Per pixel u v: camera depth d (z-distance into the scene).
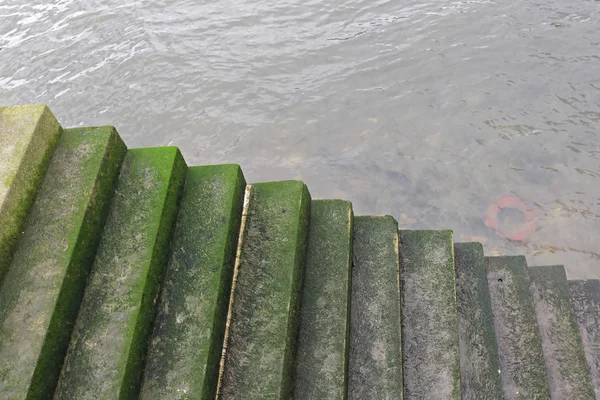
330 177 7.16
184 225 3.53
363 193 6.93
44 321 2.79
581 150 7.07
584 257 6.09
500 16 9.03
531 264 6.08
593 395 4.01
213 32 9.19
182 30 9.25
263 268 3.51
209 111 8.03
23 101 8.25
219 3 9.79
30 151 3.26
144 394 2.93
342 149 7.46
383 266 3.92
